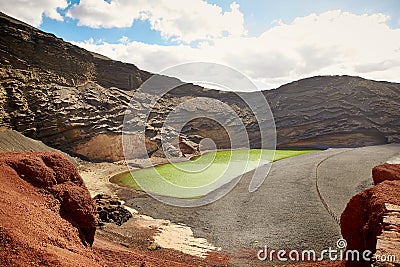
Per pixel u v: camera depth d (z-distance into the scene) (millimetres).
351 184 22594
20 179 7434
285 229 14430
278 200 18922
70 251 5523
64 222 6895
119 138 37188
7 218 5254
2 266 4082
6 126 29328
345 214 8367
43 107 33562
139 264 8133
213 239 13656
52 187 7777
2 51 32438
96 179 26703
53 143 33344
